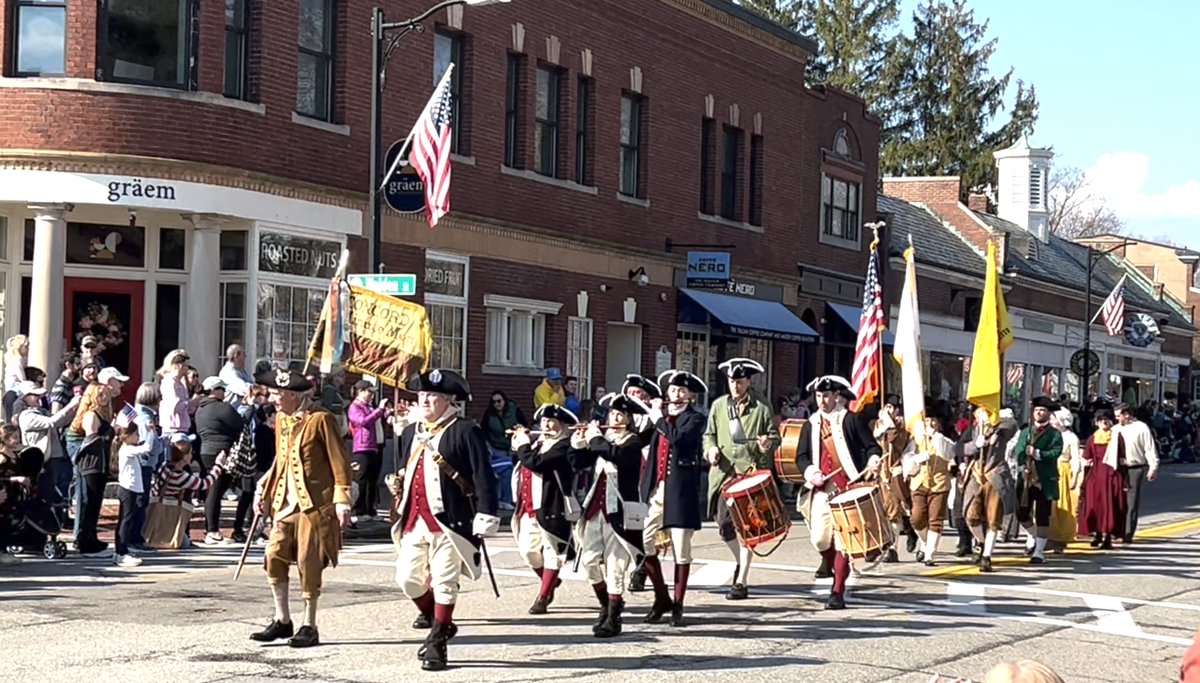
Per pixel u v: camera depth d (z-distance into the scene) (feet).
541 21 92.99
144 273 71.36
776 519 44.50
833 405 46.19
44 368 65.41
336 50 77.36
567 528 41.04
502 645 37.50
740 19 115.03
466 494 34.45
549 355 94.73
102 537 57.77
